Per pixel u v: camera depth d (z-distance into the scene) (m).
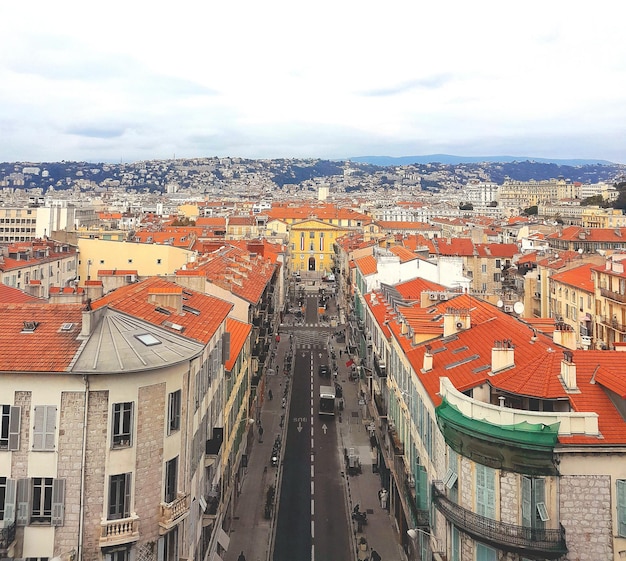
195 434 40.81
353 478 70.44
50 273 123.44
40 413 32.53
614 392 33.72
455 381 41.97
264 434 83.31
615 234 161.62
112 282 62.56
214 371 48.69
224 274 88.44
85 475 32.50
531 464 31.48
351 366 114.88
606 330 92.12
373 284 100.38
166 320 43.03
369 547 55.62
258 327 86.81
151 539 34.22
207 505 46.03
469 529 32.91
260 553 54.31
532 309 126.44
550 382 35.72
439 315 59.47
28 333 35.31
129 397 33.47
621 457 31.45
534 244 174.25
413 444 49.78
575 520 31.28
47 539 32.22
